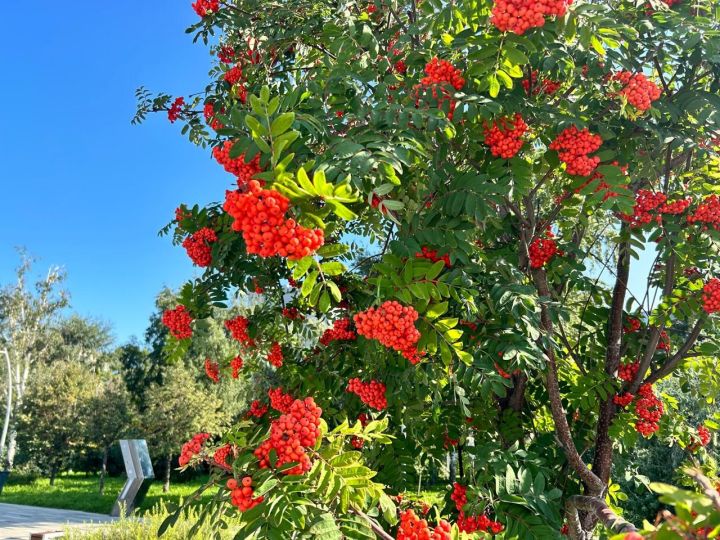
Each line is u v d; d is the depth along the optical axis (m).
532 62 3.59
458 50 3.57
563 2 2.77
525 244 4.40
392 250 3.10
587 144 3.45
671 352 5.58
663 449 10.26
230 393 24.39
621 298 4.86
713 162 4.83
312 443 2.46
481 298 3.82
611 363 4.80
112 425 24.69
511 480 3.20
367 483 2.46
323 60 5.18
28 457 27.02
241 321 5.33
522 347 3.47
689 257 4.39
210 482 2.61
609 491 5.41
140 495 15.30
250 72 5.27
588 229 6.22
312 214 2.38
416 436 4.80
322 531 2.20
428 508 3.70
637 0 3.58
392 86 3.92
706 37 3.61
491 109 3.07
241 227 2.31
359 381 4.21
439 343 3.15
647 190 4.44
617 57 3.54
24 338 31.44
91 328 42.19
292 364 5.40
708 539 1.32
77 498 21.17
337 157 2.58
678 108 3.81
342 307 5.06
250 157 2.57
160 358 28.02
